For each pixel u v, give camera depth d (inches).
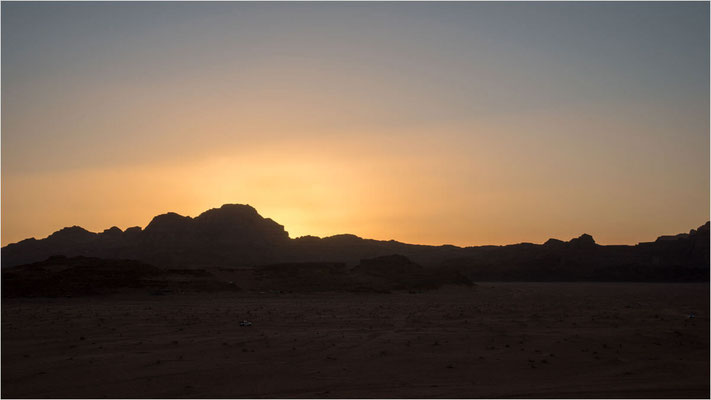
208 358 1521.9
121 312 2847.0
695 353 1651.1
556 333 2004.2
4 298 4015.8
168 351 1621.6
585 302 3900.1
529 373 1376.7
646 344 1774.1
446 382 1285.7
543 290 6348.4
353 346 1712.6
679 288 7096.5
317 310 3078.2
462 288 6067.9
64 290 4247.0
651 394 1181.7
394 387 1240.2
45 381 1278.3
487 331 2068.2
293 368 1407.5
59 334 1941.4
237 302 3895.2
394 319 2527.1
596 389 1220.5
